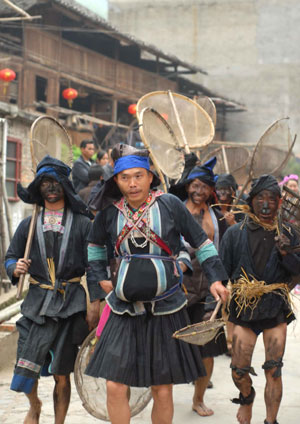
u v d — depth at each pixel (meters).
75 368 5.17
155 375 4.28
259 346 9.02
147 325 4.34
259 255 5.16
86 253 5.13
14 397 6.55
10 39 27.94
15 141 20.73
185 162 6.85
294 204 5.11
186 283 6.04
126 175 4.29
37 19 28.81
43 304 5.14
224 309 5.45
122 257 4.40
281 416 5.97
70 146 6.31
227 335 8.24
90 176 10.07
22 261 5.16
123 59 39.09
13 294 9.75
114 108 35.25
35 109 28.66
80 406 6.25
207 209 6.32
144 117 6.27
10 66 26.98
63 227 5.23
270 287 5.09
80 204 5.23
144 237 4.33
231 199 7.72
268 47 50.91
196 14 51.31
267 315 5.11
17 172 20.77
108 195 4.47
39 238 5.22
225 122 50.91
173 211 4.41
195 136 7.54
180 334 4.24
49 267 5.19
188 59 51.38
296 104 50.44
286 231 5.09
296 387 7.00
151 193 4.44
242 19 50.81
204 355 5.80
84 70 32.12
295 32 50.44
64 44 30.55
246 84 51.12
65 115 32.31
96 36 34.03
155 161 5.96
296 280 5.22
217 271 4.47
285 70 50.47
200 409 6.08
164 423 4.41
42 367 5.30
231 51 51.19
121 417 4.31
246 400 5.34
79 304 5.19
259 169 7.48
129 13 51.38
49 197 5.15
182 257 4.63
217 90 51.47
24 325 5.20
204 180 6.13
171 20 51.38
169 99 7.60
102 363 4.29
